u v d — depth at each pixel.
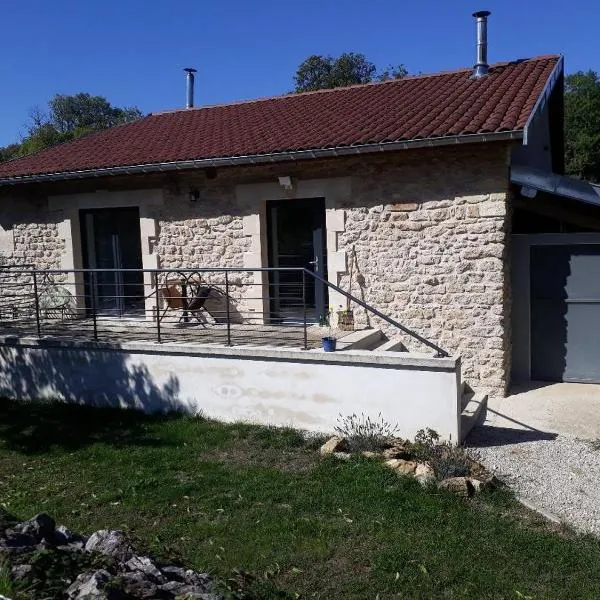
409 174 8.41
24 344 8.29
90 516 4.82
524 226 9.42
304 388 6.90
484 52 10.77
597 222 8.98
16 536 3.28
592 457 6.10
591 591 3.79
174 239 9.98
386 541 4.36
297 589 3.78
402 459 5.77
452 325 8.41
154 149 10.45
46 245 10.98
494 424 7.14
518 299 8.77
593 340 8.56
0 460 6.19
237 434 6.76
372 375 6.57
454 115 8.43
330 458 5.95
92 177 9.84
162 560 3.73
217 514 4.82
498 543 4.35
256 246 9.43
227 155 8.79
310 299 9.55
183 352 7.43
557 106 11.04
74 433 6.95
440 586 3.82
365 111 10.21
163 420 7.31
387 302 8.73
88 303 11.03
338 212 8.85
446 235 8.30
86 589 2.75
